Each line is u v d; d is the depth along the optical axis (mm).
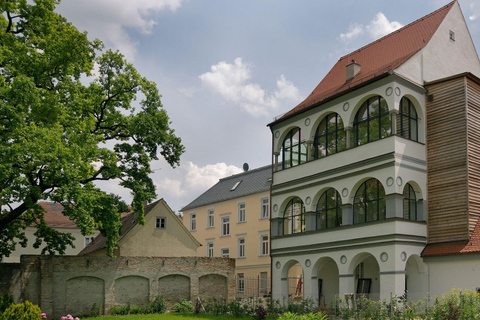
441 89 25938
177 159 29672
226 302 32188
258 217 43500
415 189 25609
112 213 26328
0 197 24188
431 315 18547
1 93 21281
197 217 51406
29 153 21078
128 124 27625
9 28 25359
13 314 16844
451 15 29250
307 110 30078
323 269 31172
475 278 22719
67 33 25984
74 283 29297
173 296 32250
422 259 24703
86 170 24531
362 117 26844
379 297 25469
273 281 30844
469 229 23672
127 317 27219
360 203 26312
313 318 13375
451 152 24984
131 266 31125
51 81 25453
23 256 28078
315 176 28672
